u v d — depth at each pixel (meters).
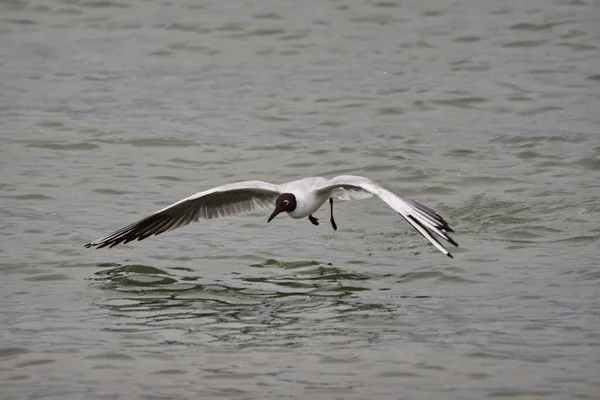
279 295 12.40
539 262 13.34
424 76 21.94
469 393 9.62
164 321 11.55
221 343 10.88
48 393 9.72
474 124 19.62
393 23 24.61
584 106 20.30
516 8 25.34
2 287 12.70
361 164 17.73
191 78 22.17
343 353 10.56
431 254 13.81
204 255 13.98
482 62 22.61
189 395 9.67
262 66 22.69
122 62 22.92
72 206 15.90
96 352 10.66
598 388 9.70
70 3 25.72
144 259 13.79
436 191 16.42
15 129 19.41
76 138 19.09
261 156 18.33
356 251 14.05
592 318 11.41
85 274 13.20
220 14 25.12
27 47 23.58
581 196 15.80
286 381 9.93
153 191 16.72
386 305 11.96
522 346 10.70
